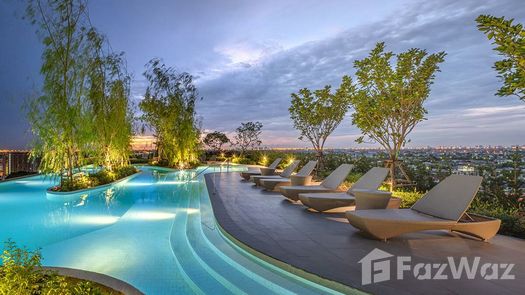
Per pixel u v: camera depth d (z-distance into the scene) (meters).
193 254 4.31
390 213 4.45
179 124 19.97
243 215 5.88
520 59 4.16
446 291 2.71
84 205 8.20
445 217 4.22
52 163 9.78
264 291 3.14
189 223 6.08
